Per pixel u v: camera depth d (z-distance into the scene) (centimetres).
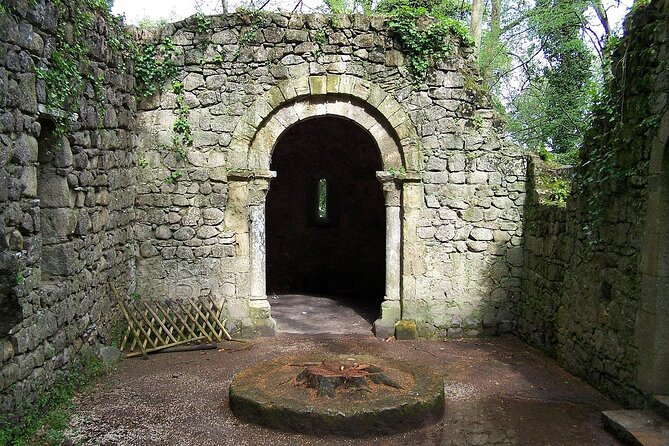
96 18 734
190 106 934
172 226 941
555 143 1650
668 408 526
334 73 940
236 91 936
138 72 916
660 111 547
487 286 969
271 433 544
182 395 657
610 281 649
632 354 595
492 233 964
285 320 1103
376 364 677
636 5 607
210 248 945
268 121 952
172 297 941
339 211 1488
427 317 966
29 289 543
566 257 783
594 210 682
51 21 587
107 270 795
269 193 1471
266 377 634
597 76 1611
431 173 957
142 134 933
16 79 512
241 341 920
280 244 1485
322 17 934
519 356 844
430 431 554
